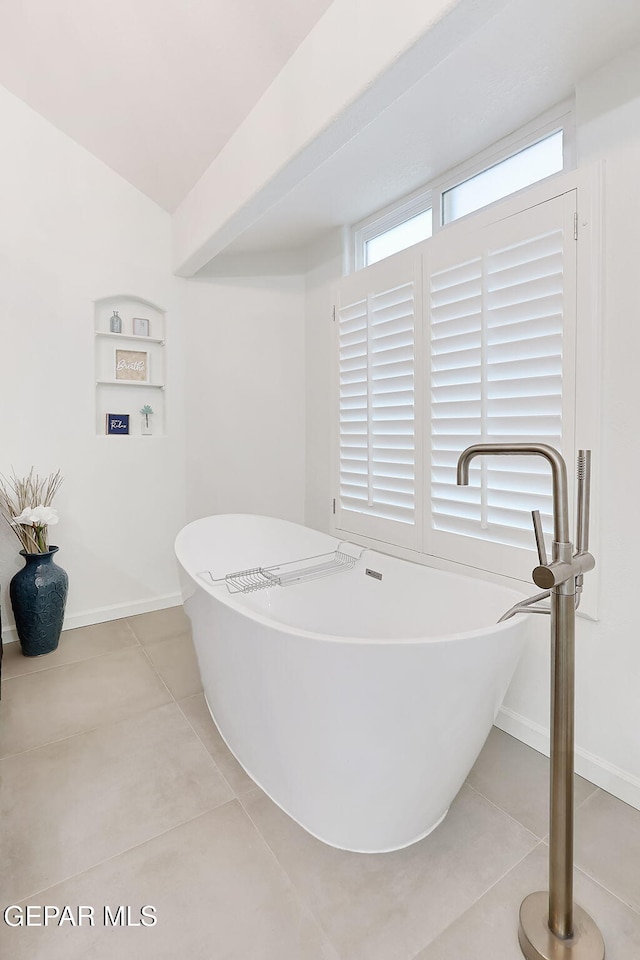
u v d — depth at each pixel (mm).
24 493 2631
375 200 2572
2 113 2586
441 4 1215
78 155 2809
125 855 1385
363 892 1272
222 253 3254
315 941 1152
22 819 1505
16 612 2533
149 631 2889
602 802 1565
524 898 1242
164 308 3117
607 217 1525
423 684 1202
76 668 2451
